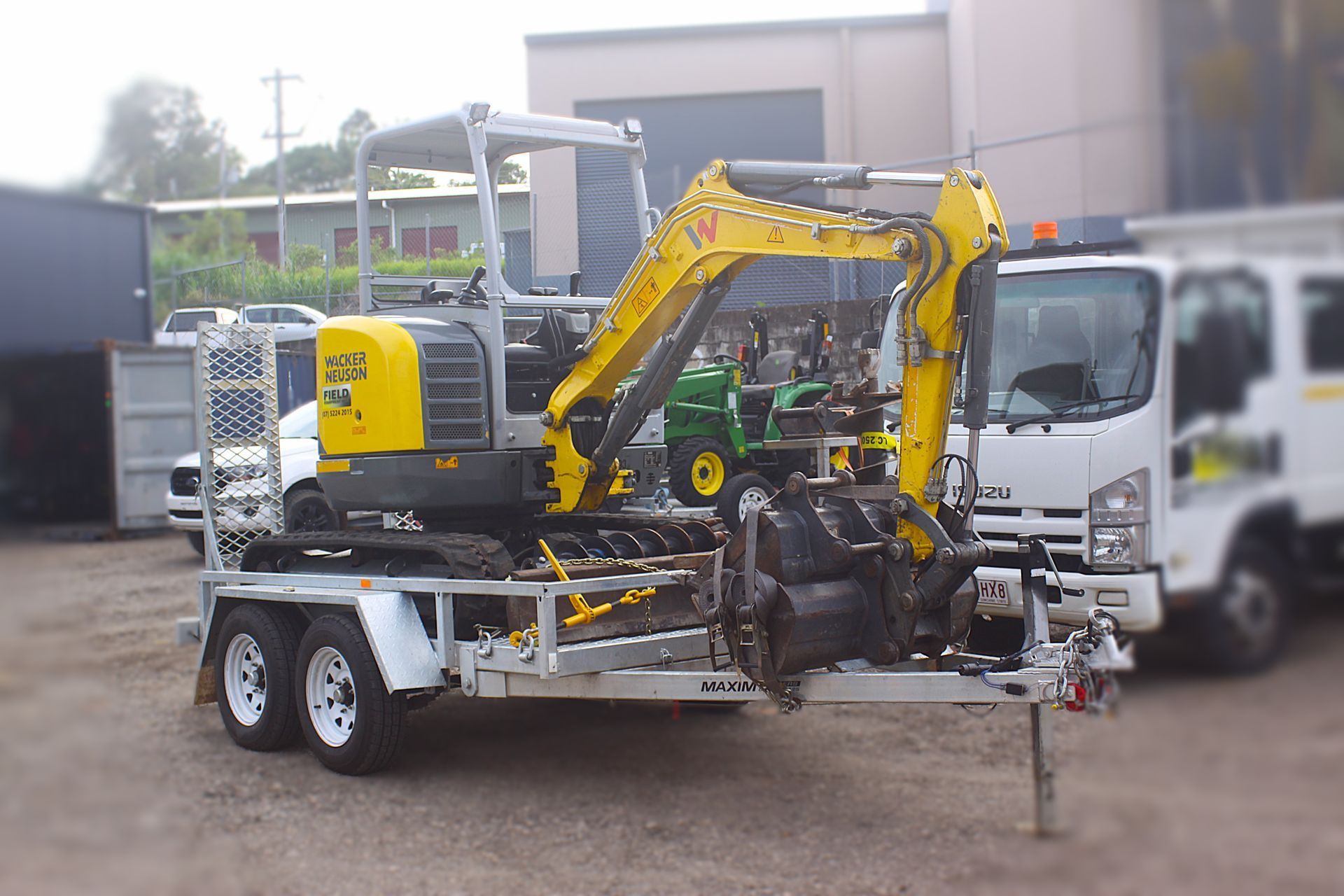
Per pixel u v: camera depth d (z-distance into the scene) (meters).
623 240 6.70
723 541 6.14
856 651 4.48
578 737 6.12
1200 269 5.16
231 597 6.33
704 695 4.74
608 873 4.20
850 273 13.25
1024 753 5.59
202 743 6.11
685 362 5.72
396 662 5.30
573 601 5.09
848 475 4.69
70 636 8.55
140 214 9.02
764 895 3.98
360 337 5.86
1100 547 5.73
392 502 5.82
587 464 5.96
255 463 7.22
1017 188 13.55
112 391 14.81
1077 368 6.08
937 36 19.28
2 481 15.39
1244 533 4.89
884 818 4.71
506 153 6.40
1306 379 4.78
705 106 19.94
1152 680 4.73
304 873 4.23
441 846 4.52
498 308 5.93
